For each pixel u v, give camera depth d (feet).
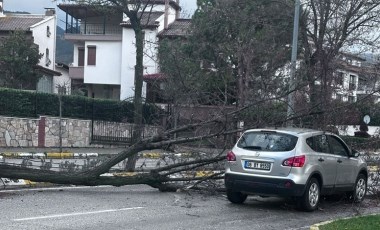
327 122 44.78
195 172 42.65
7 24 144.66
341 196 40.96
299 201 34.09
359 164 40.06
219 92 48.39
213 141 42.96
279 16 75.31
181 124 47.83
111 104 95.40
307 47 67.10
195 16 88.74
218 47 71.15
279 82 47.21
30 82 122.83
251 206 36.37
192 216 31.42
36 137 84.07
